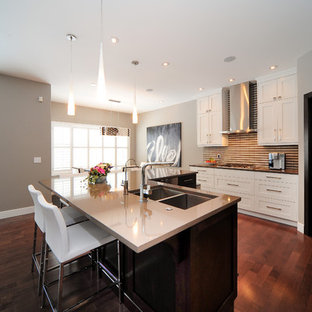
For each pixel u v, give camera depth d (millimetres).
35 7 1824
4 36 2303
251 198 3533
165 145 6078
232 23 2080
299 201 2918
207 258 1279
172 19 2008
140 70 3316
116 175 3125
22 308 1543
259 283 1811
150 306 1369
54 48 2588
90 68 3225
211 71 3373
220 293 1430
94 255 2043
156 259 1311
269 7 1843
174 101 5457
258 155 4031
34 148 3854
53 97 5062
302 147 2865
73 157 6004
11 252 2365
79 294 1703
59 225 1259
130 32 2236
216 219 1351
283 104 3336
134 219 1154
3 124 3545
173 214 1235
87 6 1813
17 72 3404
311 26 2135
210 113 4520
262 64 3096
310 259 2189
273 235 2789
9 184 3617
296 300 1612
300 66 2859
